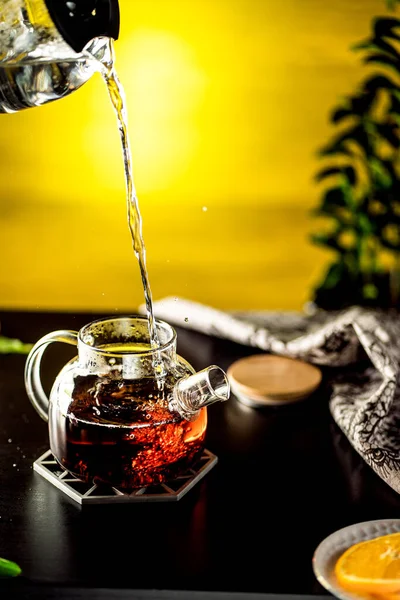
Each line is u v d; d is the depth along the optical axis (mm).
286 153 2258
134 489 803
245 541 759
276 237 2182
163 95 2289
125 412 755
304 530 774
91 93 2266
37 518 779
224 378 757
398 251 1336
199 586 712
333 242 1370
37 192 2213
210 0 2305
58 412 779
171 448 765
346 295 1347
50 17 727
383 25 1209
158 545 752
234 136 2270
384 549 713
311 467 859
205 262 2145
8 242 2164
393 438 876
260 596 707
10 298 2086
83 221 2193
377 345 925
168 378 779
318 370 986
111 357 766
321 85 2295
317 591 709
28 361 833
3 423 907
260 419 932
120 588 709
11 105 809
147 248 2160
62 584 711
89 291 2104
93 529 768
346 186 1328
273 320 1107
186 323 1096
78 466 777
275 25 2316
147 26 2311
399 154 1320
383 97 1956
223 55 2311
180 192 2229
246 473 846
